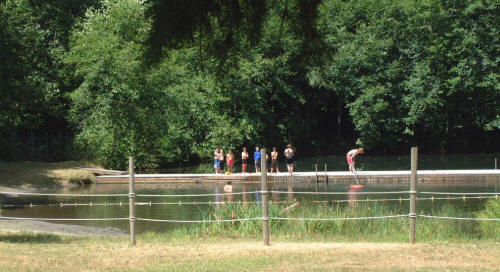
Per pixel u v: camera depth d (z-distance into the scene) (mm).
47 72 36281
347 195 22688
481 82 40875
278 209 14133
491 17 40938
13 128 32906
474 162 40906
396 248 9266
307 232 12539
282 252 8969
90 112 37000
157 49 6742
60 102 38406
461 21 41531
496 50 40938
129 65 33938
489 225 12094
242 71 41219
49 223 16234
